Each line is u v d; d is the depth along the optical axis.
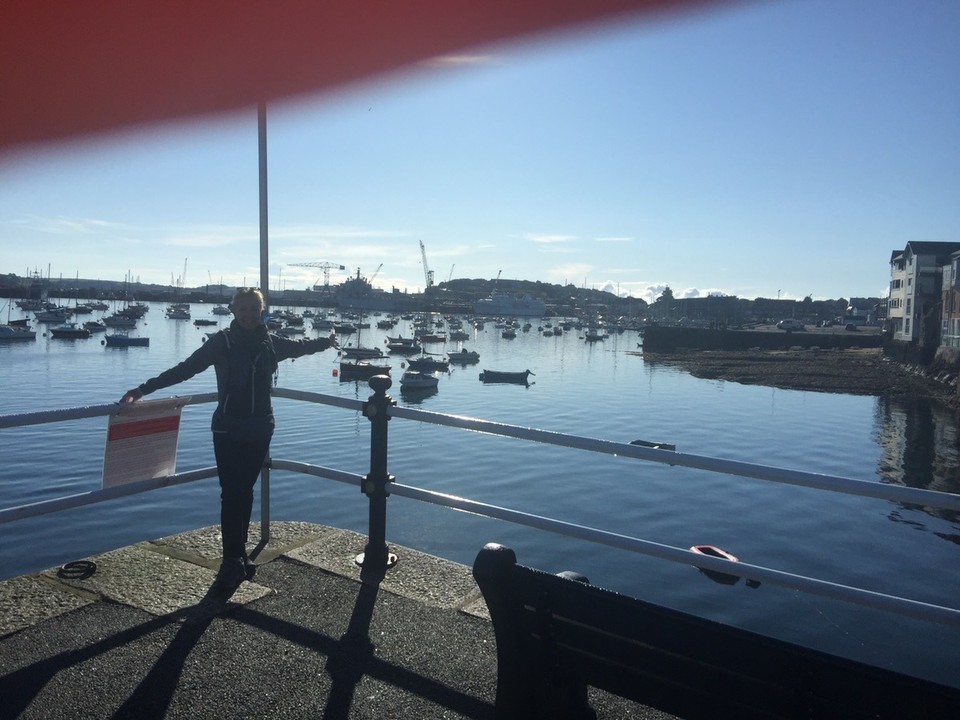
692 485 34.56
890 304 104.88
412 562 4.57
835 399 71.25
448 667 3.36
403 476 35.72
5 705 2.98
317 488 30.34
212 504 27.58
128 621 3.73
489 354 120.19
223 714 2.97
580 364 104.50
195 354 4.11
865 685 1.83
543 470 37.28
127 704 3.02
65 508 3.97
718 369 97.31
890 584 23.20
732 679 2.02
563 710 2.51
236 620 3.77
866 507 31.91
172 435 4.48
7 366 82.94
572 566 21.75
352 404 4.44
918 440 51.03
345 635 3.64
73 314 181.88
